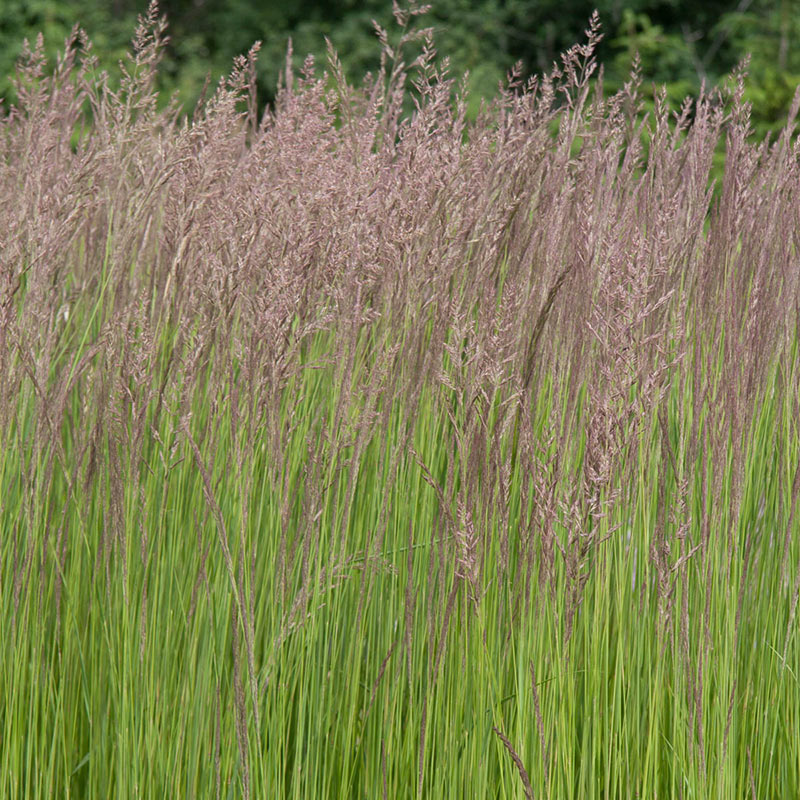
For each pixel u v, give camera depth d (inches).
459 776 173.2
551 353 184.4
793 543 196.9
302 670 174.4
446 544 170.7
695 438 181.5
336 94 236.1
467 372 166.1
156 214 211.0
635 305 157.6
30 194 200.7
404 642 178.4
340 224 178.9
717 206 205.0
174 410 178.5
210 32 1143.0
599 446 156.3
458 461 183.9
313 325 166.6
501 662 168.4
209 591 171.6
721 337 195.3
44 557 182.5
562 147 207.9
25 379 194.5
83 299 210.4
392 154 207.3
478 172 197.8
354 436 178.4
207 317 177.3
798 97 211.6
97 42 1050.7
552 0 1093.8
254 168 210.8
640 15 1109.7
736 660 183.0
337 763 182.4
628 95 228.5
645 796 173.3
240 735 165.3
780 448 196.1
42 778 181.3
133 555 182.9
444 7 1069.1
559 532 171.0
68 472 192.9
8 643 182.5
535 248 195.9
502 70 1078.4
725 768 177.8
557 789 170.4
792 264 200.2
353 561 180.1
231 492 182.5
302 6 1110.4
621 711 179.9
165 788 176.7
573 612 161.5
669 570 172.4
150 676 174.2
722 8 1130.7
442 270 179.2
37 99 242.5
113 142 229.3
